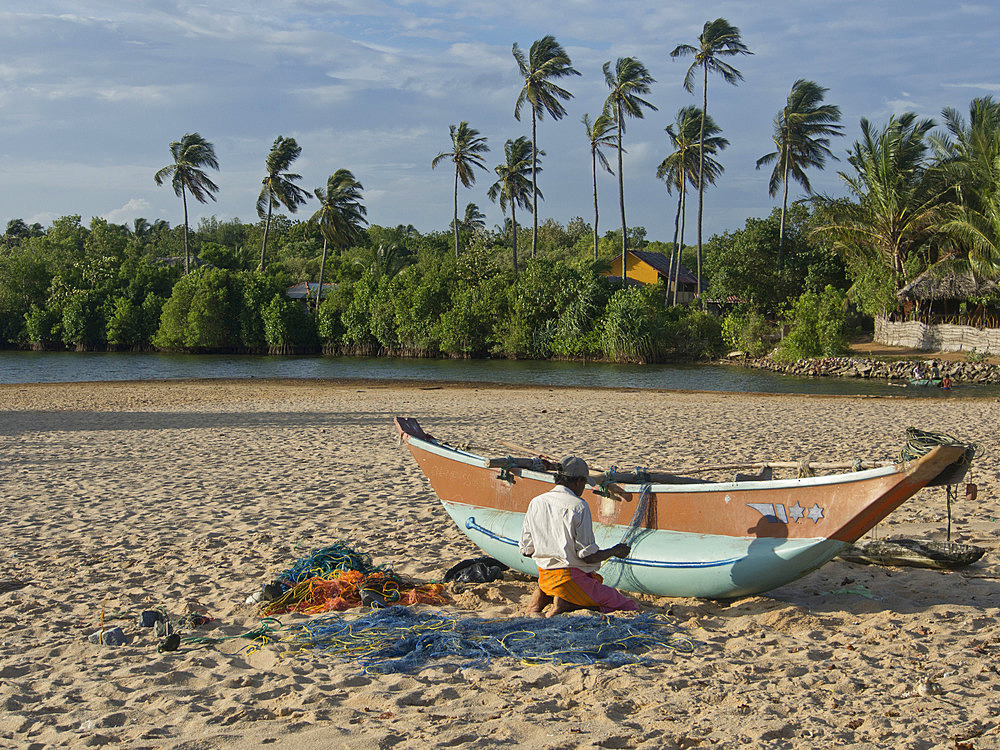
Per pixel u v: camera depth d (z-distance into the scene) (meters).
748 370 42.88
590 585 5.79
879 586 6.41
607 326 50.53
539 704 4.25
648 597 6.23
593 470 6.82
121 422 20.48
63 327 69.81
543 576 5.82
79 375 43.25
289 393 29.39
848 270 51.69
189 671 4.96
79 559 8.00
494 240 85.50
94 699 4.52
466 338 56.38
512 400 25.95
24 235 121.12
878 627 5.43
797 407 22.41
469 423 19.23
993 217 35.97
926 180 42.69
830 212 46.62
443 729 3.98
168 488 11.73
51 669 5.11
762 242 57.91
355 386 32.69
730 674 4.67
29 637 5.79
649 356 49.84
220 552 8.18
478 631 5.43
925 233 43.12
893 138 43.06
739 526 5.83
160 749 3.81
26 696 4.59
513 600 6.40
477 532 7.00
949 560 6.69
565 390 30.33
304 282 81.62
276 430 18.45
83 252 92.06
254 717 4.20
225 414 22.25
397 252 83.94
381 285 62.12
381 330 60.47
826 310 42.66
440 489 7.31
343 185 68.69
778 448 14.34
